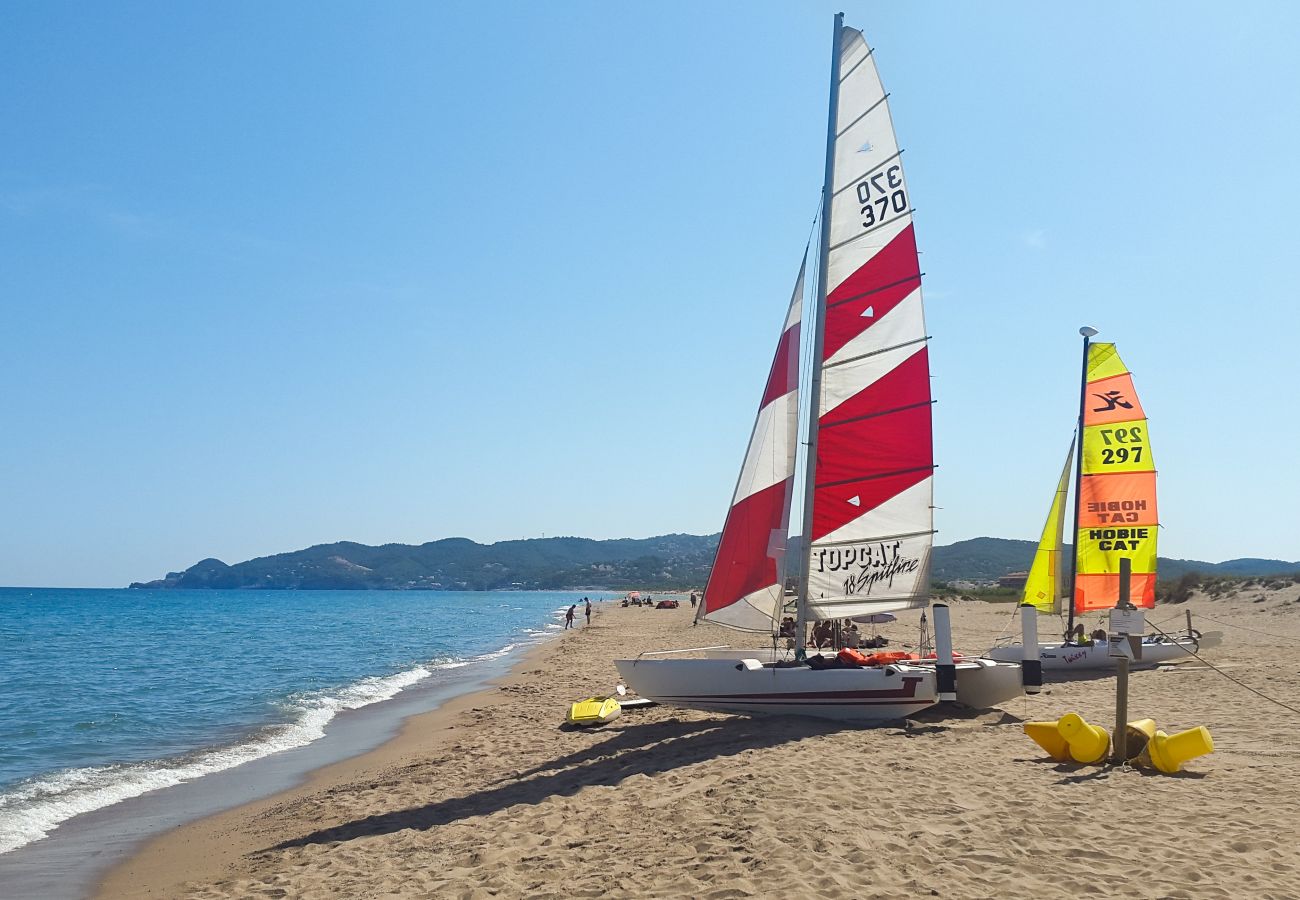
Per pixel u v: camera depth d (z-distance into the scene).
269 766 17.47
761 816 9.25
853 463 15.69
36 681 34.22
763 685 15.55
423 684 31.98
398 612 124.69
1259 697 17.92
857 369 15.71
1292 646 30.27
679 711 18.22
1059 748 11.95
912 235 15.40
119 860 11.34
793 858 7.88
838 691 15.06
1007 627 43.19
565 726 17.98
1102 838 8.27
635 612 98.94
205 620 95.94
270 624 86.94
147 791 15.45
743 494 16.52
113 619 97.75
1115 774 11.00
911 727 14.53
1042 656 23.80
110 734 21.62
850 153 15.95
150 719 23.98
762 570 16.28
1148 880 7.10
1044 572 30.67
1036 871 7.41
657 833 9.23
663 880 7.78
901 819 9.00
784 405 16.45
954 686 14.63
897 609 15.32
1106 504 26.38
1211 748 10.89
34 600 186.88
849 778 10.81
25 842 12.30
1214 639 26.03
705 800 10.20
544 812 10.87
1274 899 6.68
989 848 8.01
